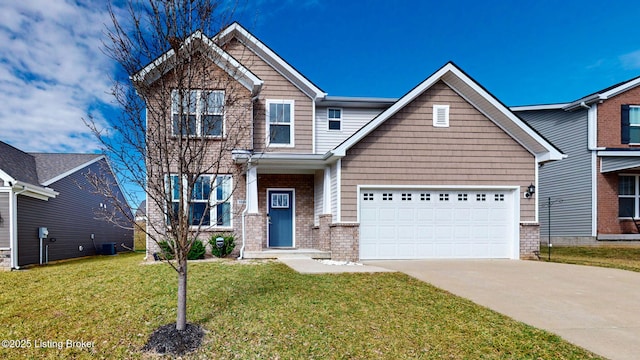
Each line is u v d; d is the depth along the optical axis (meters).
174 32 4.54
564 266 9.78
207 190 11.09
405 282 7.30
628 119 14.96
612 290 7.05
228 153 11.11
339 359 4.09
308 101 12.66
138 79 4.71
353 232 10.64
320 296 6.13
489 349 4.30
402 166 11.01
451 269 9.08
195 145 4.68
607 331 4.88
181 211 4.60
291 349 4.32
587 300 6.32
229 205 11.22
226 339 4.57
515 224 11.24
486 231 11.26
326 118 13.47
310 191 12.82
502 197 11.38
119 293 6.43
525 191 11.30
